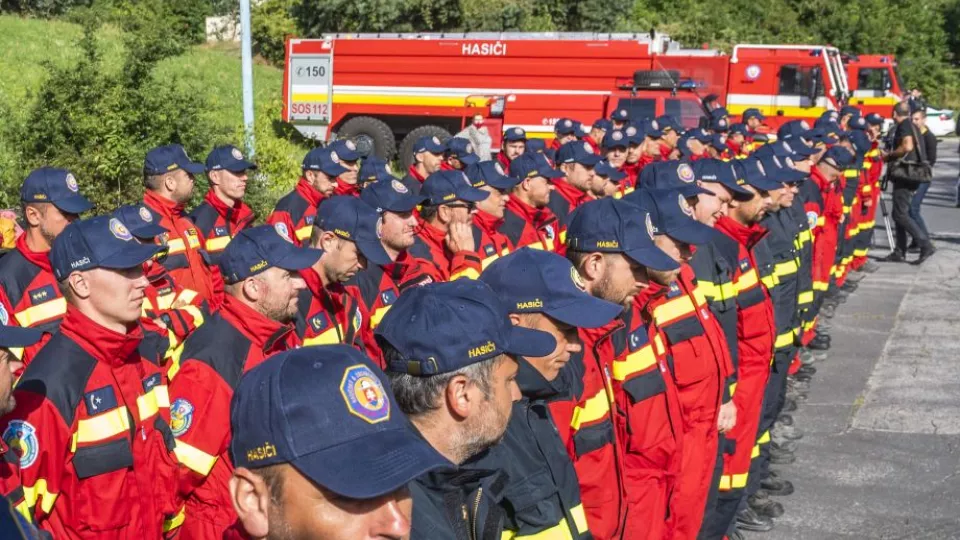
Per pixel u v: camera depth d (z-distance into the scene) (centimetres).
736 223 629
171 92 1162
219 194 823
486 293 278
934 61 5184
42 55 1892
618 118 1498
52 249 382
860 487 744
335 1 3044
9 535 180
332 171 882
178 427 388
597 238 418
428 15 3048
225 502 393
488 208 745
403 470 179
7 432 350
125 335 380
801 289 864
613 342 444
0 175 1080
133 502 379
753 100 2361
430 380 266
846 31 4856
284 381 183
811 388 971
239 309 409
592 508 405
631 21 4094
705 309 538
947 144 3944
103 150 1107
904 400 933
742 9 4694
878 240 1806
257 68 2933
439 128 2281
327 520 180
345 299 551
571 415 376
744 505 674
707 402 524
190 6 2708
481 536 274
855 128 1570
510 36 2234
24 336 318
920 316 1241
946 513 700
